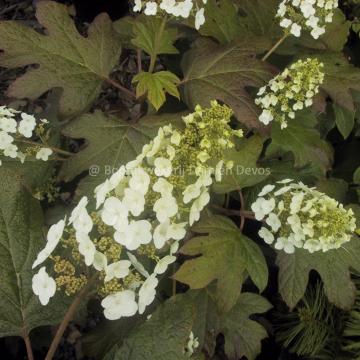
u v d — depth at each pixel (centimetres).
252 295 75
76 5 142
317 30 71
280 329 92
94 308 82
